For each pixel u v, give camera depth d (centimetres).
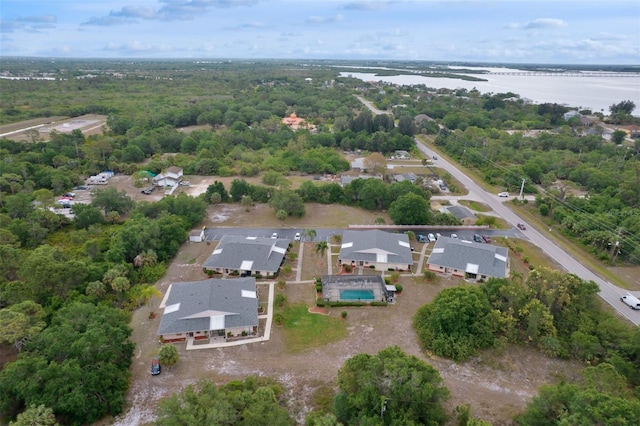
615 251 7819
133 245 7306
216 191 10594
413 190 10162
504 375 5003
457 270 7175
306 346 5431
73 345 4334
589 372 4241
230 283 6250
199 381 4403
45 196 9369
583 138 15462
